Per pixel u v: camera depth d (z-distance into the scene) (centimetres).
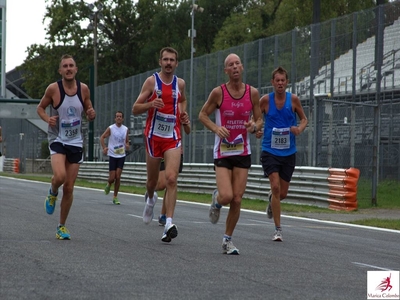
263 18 7444
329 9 5791
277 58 3147
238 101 1184
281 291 825
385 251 1320
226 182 1161
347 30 2972
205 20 9181
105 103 5003
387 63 2947
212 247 1246
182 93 1310
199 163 3606
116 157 2459
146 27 9638
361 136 2973
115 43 9756
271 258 1129
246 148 1177
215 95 1181
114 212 2033
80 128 1289
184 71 3941
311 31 3012
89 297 762
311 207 2605
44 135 7219
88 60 9469
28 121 7138
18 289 802
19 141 7144
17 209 2022
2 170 7544
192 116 3750
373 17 2930
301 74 3053
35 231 1429
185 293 796
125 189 3709
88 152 5022
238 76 1178
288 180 1461
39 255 1076
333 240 1488
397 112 2977
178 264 1020
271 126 1452
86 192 3338
